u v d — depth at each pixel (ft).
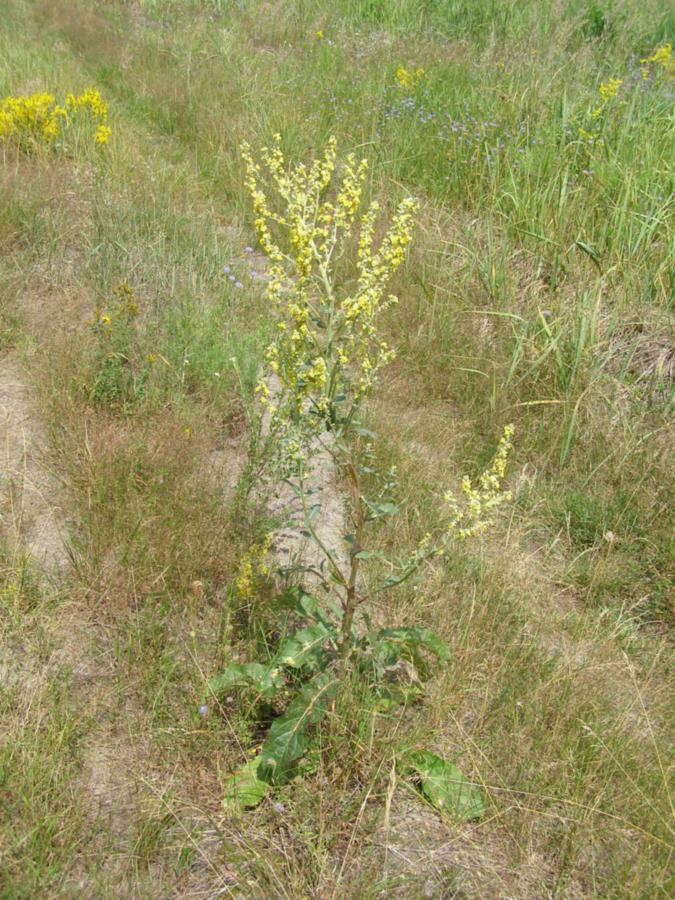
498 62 27.68
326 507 11.34
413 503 11.27
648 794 7.73
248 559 9.29
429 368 14.48
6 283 15.53
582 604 10.55
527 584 10.35
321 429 8.14
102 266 16.42
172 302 15.44
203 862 6.98
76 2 39.83
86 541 9.91
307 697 7.59
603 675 9.06
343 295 16.14
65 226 17.97
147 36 35.78
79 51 33.63
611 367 14.26
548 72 25.22
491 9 36.32
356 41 33.91
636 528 11.41
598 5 34.58
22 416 12.42
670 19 34.53
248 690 8.13
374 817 7.39
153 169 21.91
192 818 7.22
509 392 13.78
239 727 7.90
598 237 16.87
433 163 21.74
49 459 11.50
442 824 7.49
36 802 6.93
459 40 34.19
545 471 12.70
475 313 15.71
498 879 7.09
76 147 22.11
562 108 20.95
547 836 7.41
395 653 8.43
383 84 27.35
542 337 14.67
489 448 12.89
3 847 6.60
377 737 7.87
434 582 9.97
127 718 8.01
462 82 27.09
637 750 8.12
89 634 8.98
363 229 8.12
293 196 8.07
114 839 6.95
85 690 8.30
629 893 6.87
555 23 33.53
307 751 7.77
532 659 9.12
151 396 12.59
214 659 8.61
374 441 12.16
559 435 12.84
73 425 11.76
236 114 26.40
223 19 38.60
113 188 20.12
